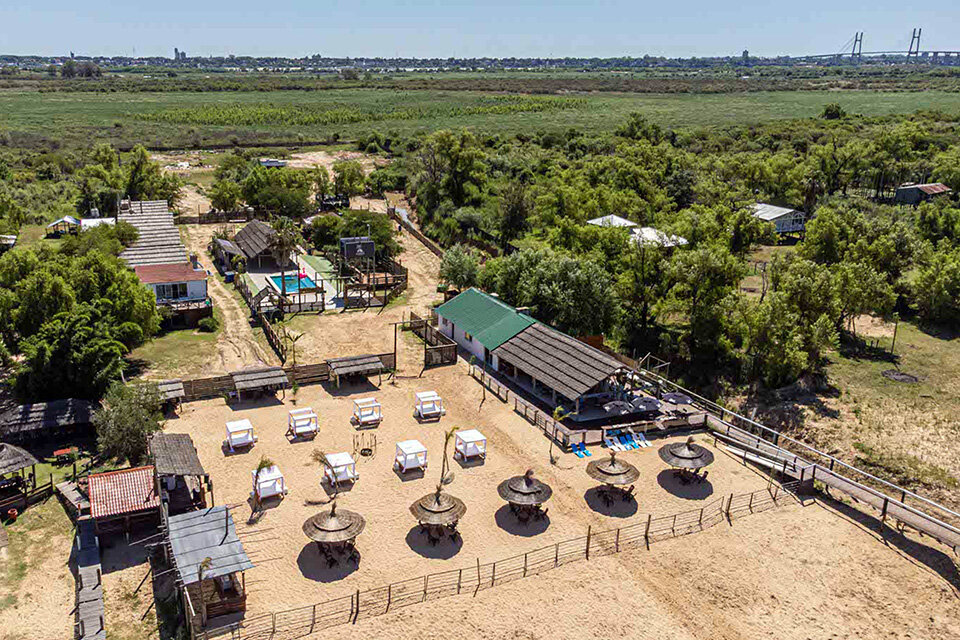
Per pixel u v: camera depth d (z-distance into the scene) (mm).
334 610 30875
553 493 40344
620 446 45719
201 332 63406
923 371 59750
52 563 32938
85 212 104438
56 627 29219
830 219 78062
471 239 96812
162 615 30094
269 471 38844
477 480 41312
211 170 143375
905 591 34219
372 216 89625
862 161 127625
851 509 40656
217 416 47469
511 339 55969
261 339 62188
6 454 36969
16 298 51594
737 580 34250
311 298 71625
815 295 60438
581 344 53281
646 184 116250
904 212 106188
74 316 46594
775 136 174500
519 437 46344
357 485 40219
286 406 49438
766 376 57750
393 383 54062
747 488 41938
